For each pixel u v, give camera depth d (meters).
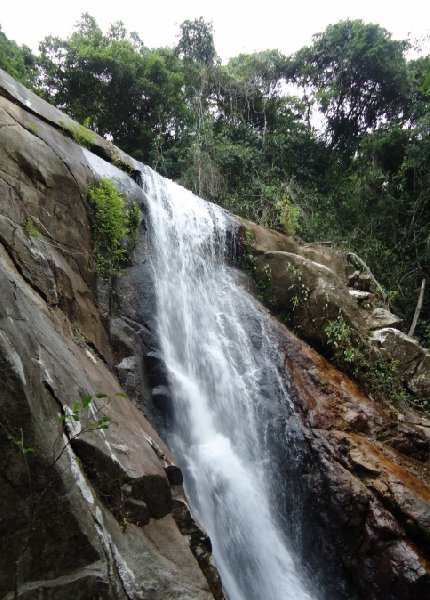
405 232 14.35
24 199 5.19
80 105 14.86
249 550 5.58
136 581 2.88
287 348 8.38
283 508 6.32
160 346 6.44
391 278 13.66
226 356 7.73
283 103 18.27
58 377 3.32
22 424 2.56
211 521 5.44
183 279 8.38
